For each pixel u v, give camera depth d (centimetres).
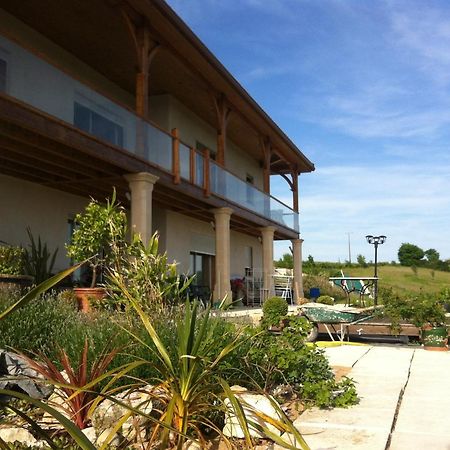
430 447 400
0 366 458
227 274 1593
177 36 1252
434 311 1125
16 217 1182
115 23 1230
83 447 173
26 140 857
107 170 1096
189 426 369
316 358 581
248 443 298
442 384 650
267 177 2053
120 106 1063
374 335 1410
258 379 523
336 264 5581
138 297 645
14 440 378
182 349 371
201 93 1706
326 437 420
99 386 438
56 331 584
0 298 634
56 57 1359
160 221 1712
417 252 6500
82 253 877
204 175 1464
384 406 525
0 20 1185
